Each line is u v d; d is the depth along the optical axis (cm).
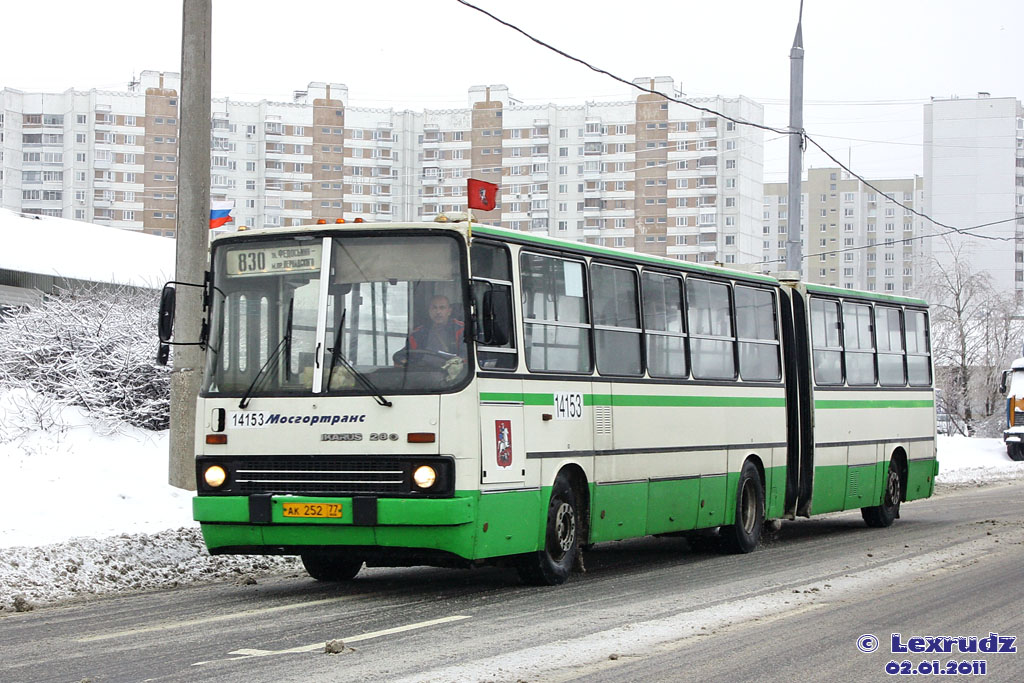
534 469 1146
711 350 1510
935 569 1338
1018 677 788
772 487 1641
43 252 3183
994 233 10775
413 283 1073
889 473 1958
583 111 9394
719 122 9169
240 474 1084
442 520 1025
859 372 1880
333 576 1255
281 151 9475
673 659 816
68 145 9638
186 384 1575
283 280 1101
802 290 1738
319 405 1064
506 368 1115
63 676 741
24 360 2095
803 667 800
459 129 9556
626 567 1402
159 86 9644
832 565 1395
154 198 9631
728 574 1314
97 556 1205
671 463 1404
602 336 1290
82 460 1639
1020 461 3881
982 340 5125
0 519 1320
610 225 9362
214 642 860
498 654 819
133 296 2292
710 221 9181
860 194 13100
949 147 10931
